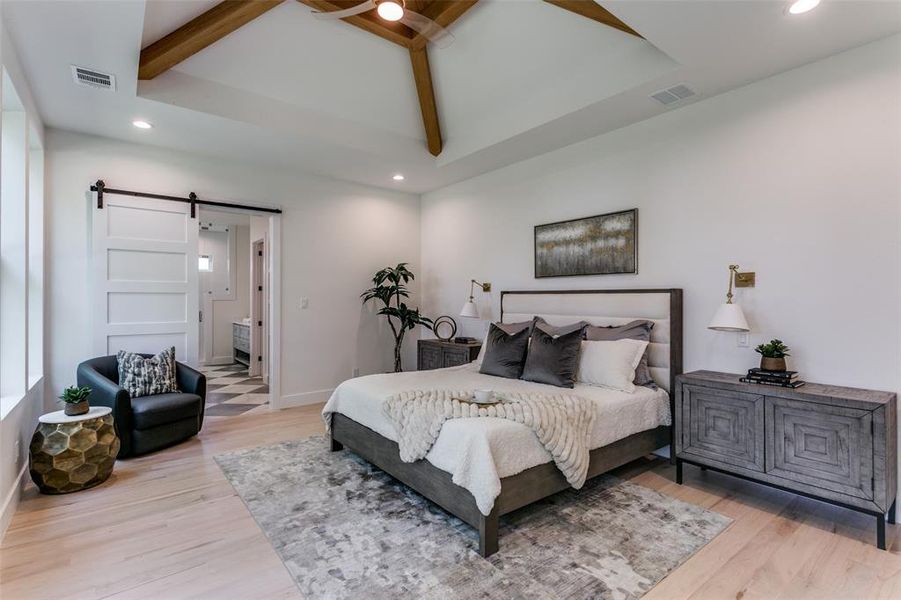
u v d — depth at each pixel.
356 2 3.14
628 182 3.77
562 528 2.43
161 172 4.24
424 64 3.84
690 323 3.39
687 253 3.40
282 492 2.87
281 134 3.91
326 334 5.36
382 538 2.33
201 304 8.19
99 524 2.46
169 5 2.77
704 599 1.87
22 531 2.37
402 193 6.03
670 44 2.59
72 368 3.80
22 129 2.91
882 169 2.55
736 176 3.14
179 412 3.67
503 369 3.70
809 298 2.82
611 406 2.90
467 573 2.04
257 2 2.86
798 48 2.63
